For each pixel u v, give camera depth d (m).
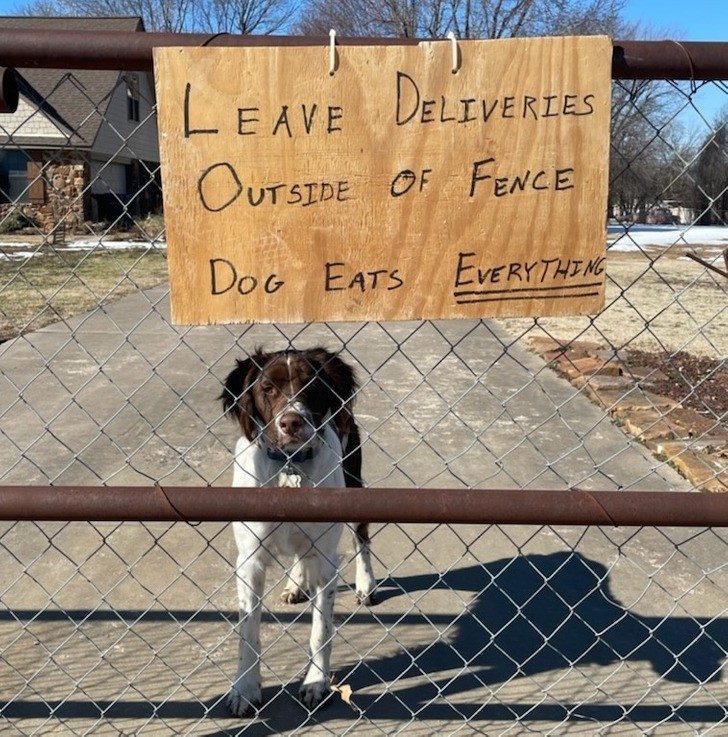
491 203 2.00
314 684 2.86
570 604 3.64
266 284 2.03
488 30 30.14
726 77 2.00
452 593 3.76
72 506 2.12
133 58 1.96
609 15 30.25
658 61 1.97
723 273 2.83
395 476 5.21
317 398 2.85
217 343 9.32
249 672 2.84
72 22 27.67
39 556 3.68
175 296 2.02
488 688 2.99
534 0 29.53
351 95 1.93
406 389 7.36
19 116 19.22
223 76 1.92
